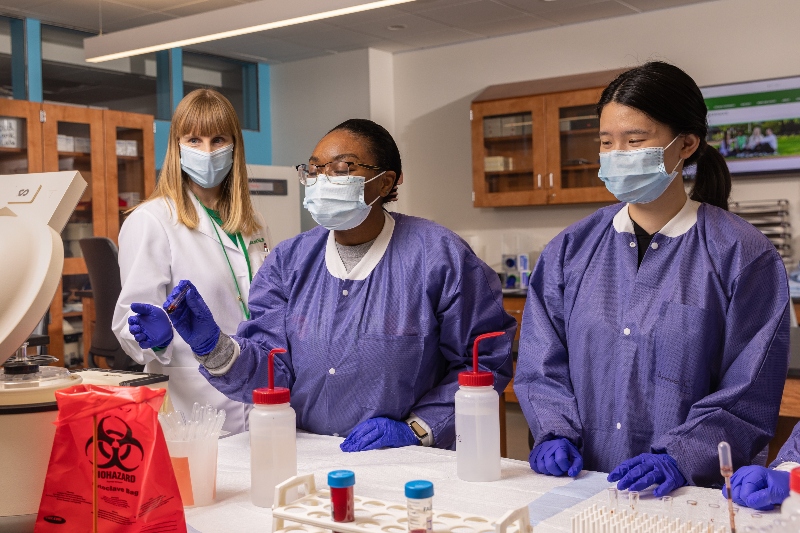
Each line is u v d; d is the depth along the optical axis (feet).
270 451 4.14
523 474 4.61
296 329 5.61
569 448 4.66
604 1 16.24
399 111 20.71
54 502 3.49
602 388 5.03
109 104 18.35
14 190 4.66
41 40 17.12
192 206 7.48
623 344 4.93
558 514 3.87
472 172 18.80
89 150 16.74
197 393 7.06
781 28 15.72
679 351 4.75
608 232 5.20
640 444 4.91
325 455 4.97
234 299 7.44
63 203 4.51
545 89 17.52
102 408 3.40
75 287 16.43
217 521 3.94
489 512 3.92
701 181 5.26
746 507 3.82
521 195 17.95
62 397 3.40
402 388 5.41
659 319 4.82
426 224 5.65
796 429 4.32
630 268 5.02
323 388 5.50
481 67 19.36
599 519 3.52
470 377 4.48
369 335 5.36
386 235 5.58
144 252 7.07
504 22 17.79
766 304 4.71
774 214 15.70
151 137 17.85
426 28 18.21
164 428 4.13
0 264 3.58
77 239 16.49
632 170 4.78
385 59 20.54
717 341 4.79
